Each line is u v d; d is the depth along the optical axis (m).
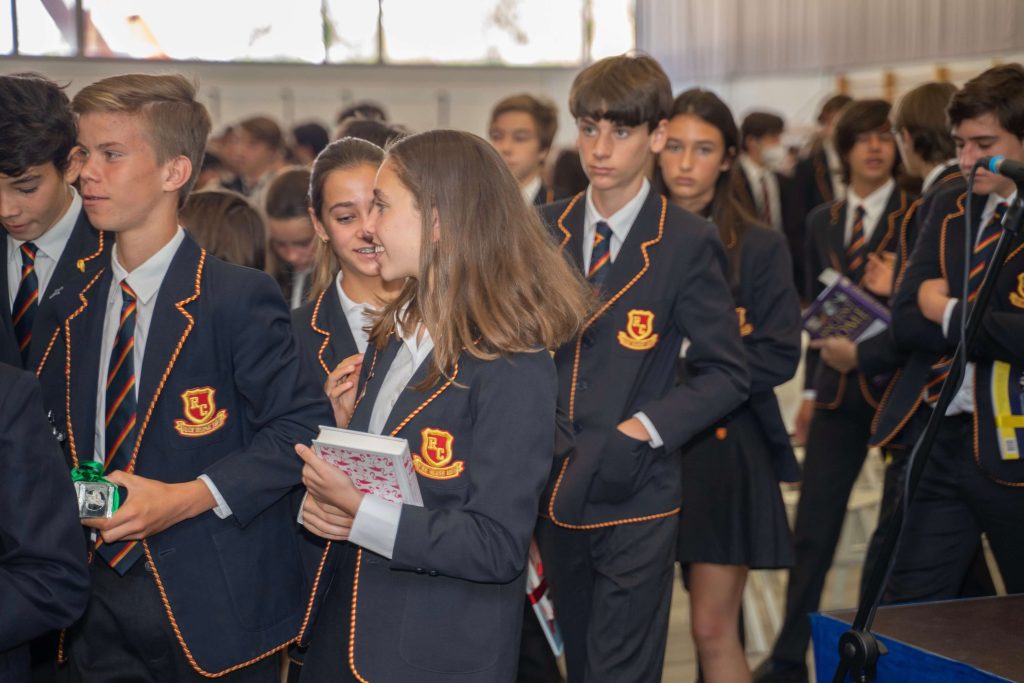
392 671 1.56
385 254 1.60
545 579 2.36
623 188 2.33
